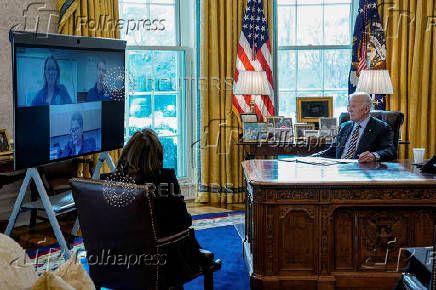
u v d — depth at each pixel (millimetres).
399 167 3953
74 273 1571
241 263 4207
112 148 5051
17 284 1462
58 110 4254
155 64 6406
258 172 3791
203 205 6277
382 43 6270
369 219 3531
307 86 6703
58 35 4211
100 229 2766
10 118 5211
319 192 3471
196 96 6359
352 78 6406
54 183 5035
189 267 2896
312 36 6656
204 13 6191
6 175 4621
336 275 3539
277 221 3510
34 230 5188
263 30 6273
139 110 6359
